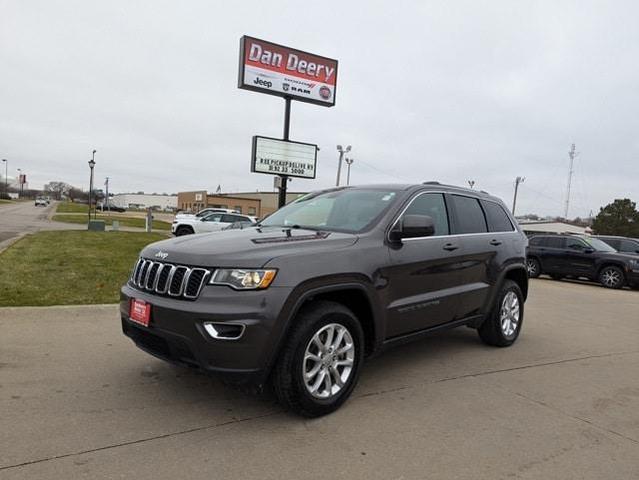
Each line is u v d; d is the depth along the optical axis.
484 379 4.61
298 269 3.36
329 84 18.67
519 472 2.93
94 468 2.74
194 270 3.30
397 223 4.29
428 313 4.52
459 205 5.23
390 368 4.82
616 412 3.95
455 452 3.14
